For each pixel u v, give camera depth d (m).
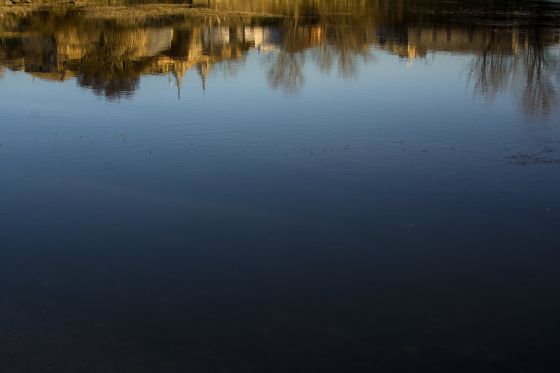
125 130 22.25
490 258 13.27
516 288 12.14
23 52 43.72
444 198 16.33
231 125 22.86
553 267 12.91
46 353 10.23
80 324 10.99
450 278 12.49
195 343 10.50
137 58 42.31
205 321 11.10
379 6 88.44
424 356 10.17
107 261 13.14
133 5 79.12
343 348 10.38
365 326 10.96
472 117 24.31
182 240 14.03
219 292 11.99
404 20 69.81
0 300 11.70
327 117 24.09
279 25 65.88
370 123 23.33
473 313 11.33
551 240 14.03
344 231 14.47
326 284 12.27
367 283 12.30
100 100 26.92
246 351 10.30
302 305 11.58
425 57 40.91
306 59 41.69
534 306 11.54
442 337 10.66
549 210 15.55
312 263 13.05
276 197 16.38
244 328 10.90
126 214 15.34
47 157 19.42
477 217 15.20
